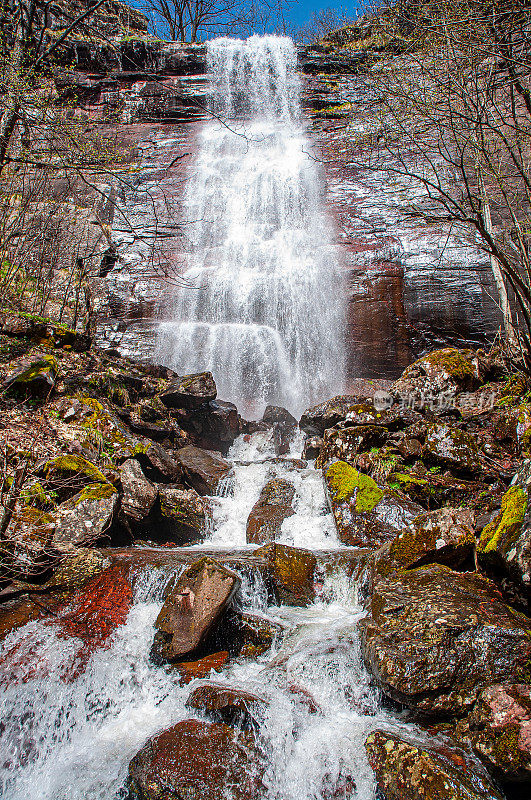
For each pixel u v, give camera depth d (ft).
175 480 22.27
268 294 39.81
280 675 11.96
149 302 39.63
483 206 24.76
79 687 12.30
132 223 43.86
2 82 22.56
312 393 36.27
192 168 48.26
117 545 18.56
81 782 10.46
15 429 19.84
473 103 21.80
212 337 37.52
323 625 13.34
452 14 21.33
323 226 43.11
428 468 20.88
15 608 13.83
